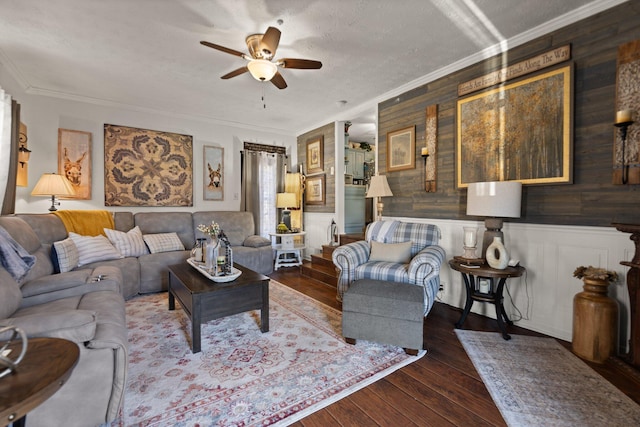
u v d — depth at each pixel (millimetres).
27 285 2068
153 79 3484
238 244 4891
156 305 3244
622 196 2096
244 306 2451
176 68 3197
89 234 3588
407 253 3012
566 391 1731
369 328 2252
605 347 2012
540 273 2529
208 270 2711
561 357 2111
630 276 1896
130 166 4512
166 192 4812
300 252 5594
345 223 5379
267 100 4211
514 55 2662
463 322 2672
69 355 1015
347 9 2221
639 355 1845
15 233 2266
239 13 2264
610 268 2152
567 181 2330
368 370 1966
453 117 3174
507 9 2240
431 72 3312
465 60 3004
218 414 1551
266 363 2055
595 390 1736
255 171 5594
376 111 4141
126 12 2248
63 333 1296
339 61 3043
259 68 2461
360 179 6477
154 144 4699
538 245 2539
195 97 4090
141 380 1850
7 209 3000
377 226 3428
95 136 4246
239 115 4941
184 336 2484
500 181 2615
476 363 2043
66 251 2822
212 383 1820
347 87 3729
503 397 1683
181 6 2180
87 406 1384
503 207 2387
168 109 4621
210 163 5211
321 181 5375
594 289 2092
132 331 2578
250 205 5551
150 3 2143
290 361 2082
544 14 2311
